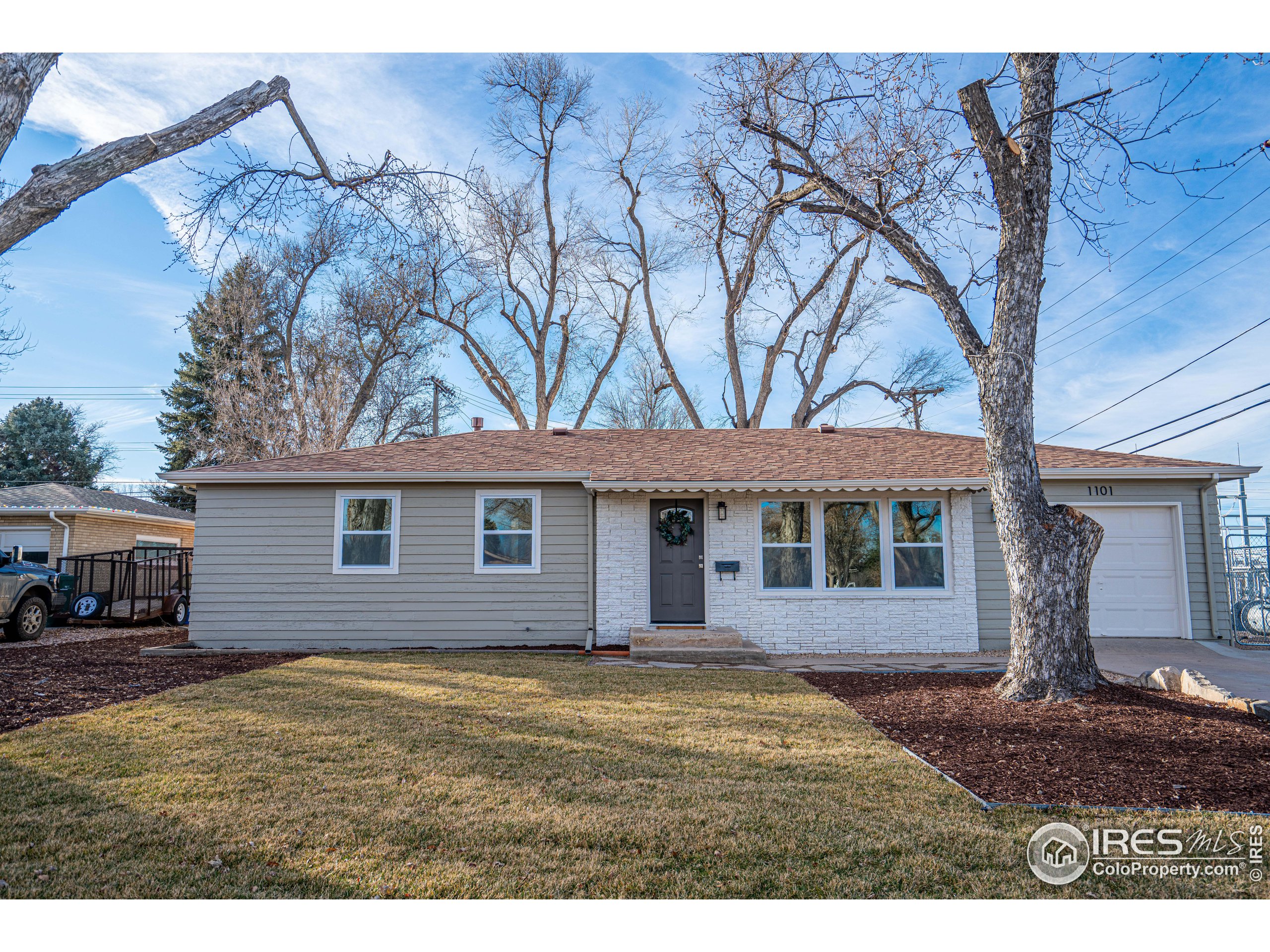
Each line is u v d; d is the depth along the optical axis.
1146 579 12.69
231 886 3.51
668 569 12.91
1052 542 7.71
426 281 22.00
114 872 3.63
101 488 38.72
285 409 25.98
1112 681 8.41
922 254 8.79
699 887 3.54
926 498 12.62
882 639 12.34
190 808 4.44
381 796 4.66
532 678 9.07
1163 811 4.44
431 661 10.66
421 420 30.89
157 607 17.48
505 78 24.36
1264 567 13.17
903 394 27.59
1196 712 6.85
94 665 10.05
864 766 5.36
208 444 26.89
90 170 5.29
